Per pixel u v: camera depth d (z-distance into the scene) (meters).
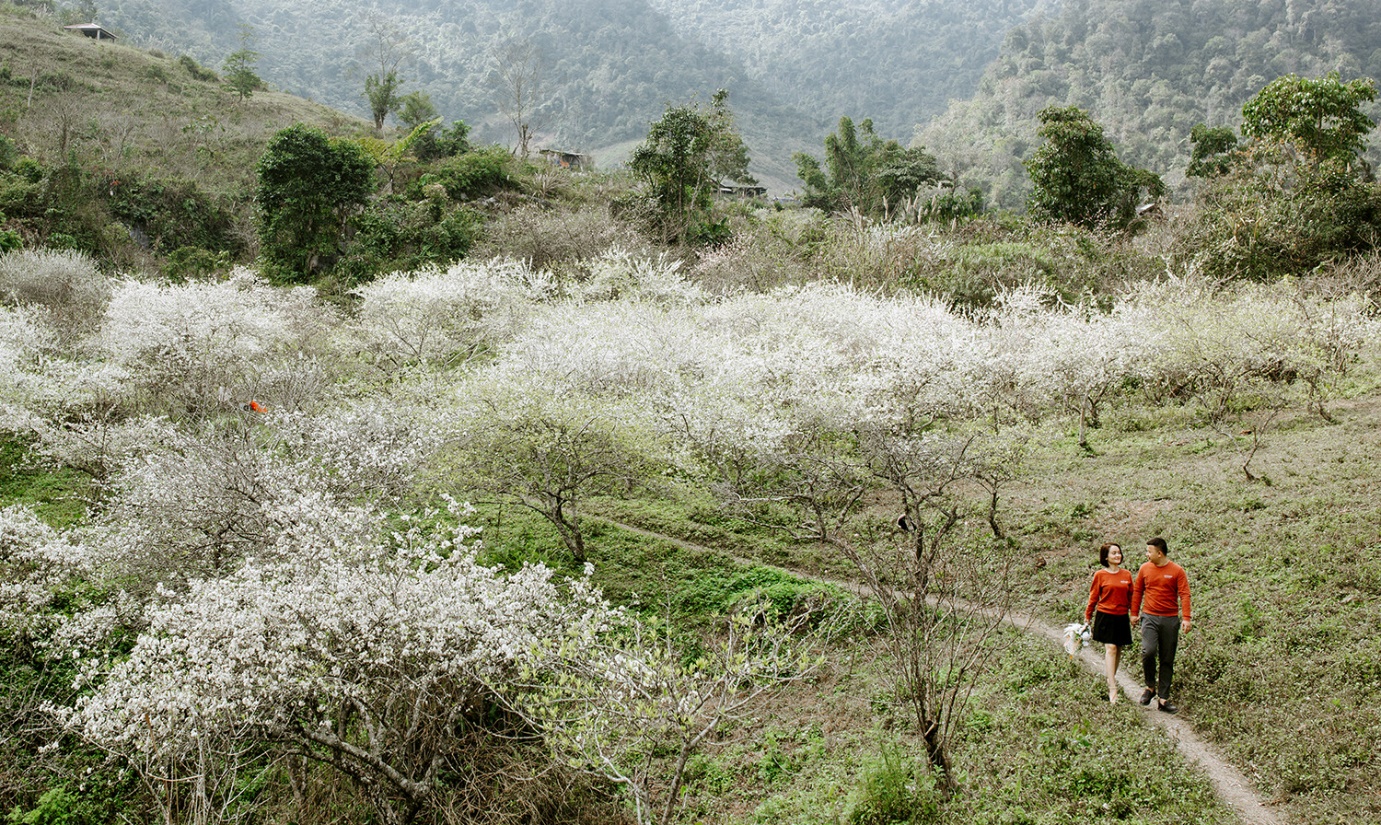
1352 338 16.31
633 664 7.41
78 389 15.03
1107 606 7.80
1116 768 6.73
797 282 23.58
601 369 15.04
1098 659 8.58
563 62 132.38
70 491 13.47
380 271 27.41
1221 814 6.07
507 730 8.74
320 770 8.52
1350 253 24.09
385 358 19.41
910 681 7.26
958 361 14.92
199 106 48.25
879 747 7.81
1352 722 6.59
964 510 12.20
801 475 13.09
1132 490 12.07
